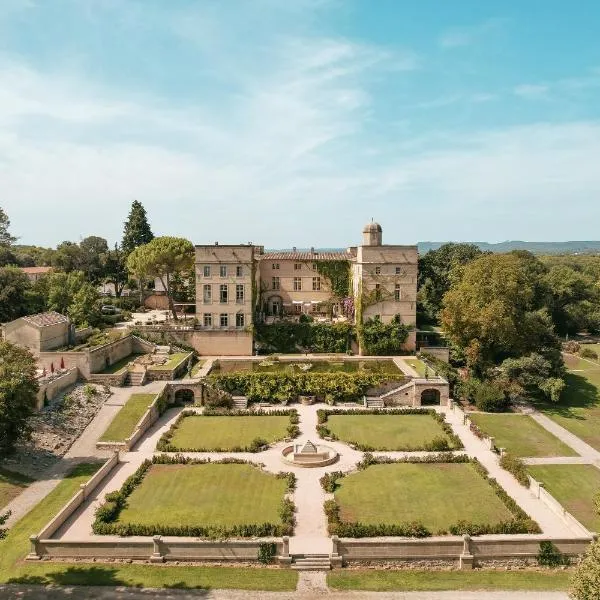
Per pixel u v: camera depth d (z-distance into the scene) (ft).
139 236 415.44
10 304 278.05
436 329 327.88
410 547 113.70
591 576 87.86
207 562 114.11
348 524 120.57
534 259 400.26
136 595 102.99
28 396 142.00
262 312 304.91
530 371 227.20
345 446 171.63
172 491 139.74
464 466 156.46
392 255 270.26
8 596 101.65
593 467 163.63
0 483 141.59
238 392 218.18
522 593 105.40
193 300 373.81
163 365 232.53
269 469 153.79
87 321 283.18
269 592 104.88
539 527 121.49
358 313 277.23
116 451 160.35
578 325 390.83
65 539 115.55
